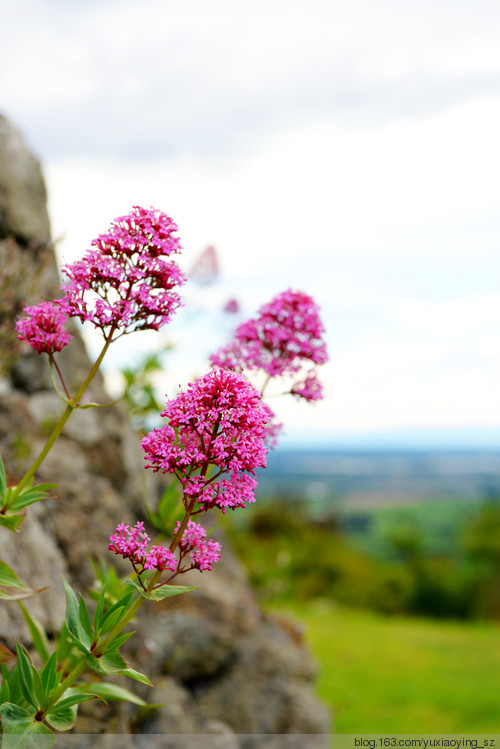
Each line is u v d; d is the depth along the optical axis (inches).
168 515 23.0
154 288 18.1
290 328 22.9
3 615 24.2
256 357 22.9
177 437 16.8
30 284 34.9
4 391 35.4
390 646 124.4
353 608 223.0
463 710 83.1
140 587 16.8
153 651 33.3
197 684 38.2
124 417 43.4
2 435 31.9
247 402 16.6
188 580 41.4
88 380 18.3
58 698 18.0
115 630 17.1
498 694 92.2
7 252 33.5
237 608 43.7
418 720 77.7
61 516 31.9
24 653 18.3
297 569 214.7
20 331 18.3
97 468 38.7
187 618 37.8
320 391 22.9
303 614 161.3
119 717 27.3
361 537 548.1
